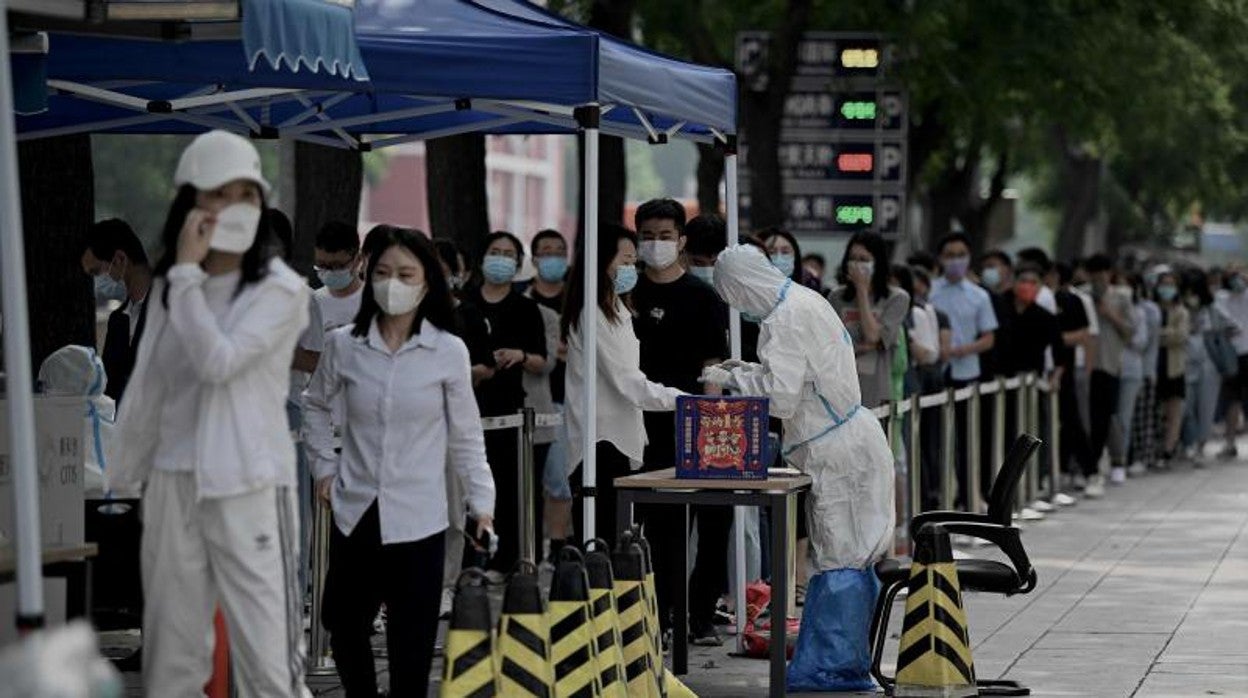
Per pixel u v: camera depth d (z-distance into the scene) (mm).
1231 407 65750
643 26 54156
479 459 19969
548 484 33875
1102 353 53312
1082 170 97250
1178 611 31188
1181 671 25891
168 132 27281
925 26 53750
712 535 27297
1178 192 106375
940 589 23391
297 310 16875
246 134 26641
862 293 34156
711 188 51844
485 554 20547
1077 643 28172
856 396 24516
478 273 34781
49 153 27156
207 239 16453
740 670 26016
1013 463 24641
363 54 21016
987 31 56781
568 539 24703
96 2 17469
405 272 19500
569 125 27359
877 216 49750
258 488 16859
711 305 26422
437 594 19875
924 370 42156
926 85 57531
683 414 22938
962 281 44125
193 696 17281
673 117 24984
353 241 26734
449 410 19891
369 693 20188
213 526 16891
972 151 80062
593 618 19719
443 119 28109
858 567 24453
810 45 49562
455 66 21328
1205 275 63750
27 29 18078
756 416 22766
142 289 24688
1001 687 24547
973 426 42625
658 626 21844
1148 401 59375
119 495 20406
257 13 17703
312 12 18562
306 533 25844
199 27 18797
